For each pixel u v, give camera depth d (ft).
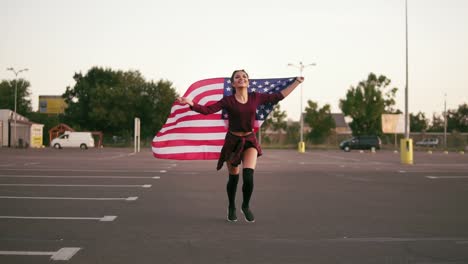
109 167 61.87
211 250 16.66
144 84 230.48
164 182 41.78
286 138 231.50
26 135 188.34
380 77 212.84
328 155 120.88
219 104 19.79
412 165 72.84
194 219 23.11
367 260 15.40
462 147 212.43
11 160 78.13
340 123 414.62
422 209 26.63
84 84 263.29
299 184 41.01
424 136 236.63
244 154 20.89
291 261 15.24
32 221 22.35
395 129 197.47
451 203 29.14
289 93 21.12
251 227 21.03
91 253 16.16
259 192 34.94
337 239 18.56
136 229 20.49
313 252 16.42
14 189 35.47
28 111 305.12
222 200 30.19
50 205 27.55
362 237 18.93
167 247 17.11
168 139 23.06
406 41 89.10
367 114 211.00
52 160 79.36
